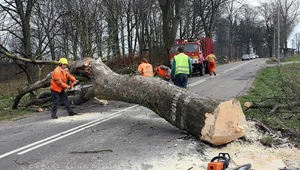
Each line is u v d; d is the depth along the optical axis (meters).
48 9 26.19
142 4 36.06
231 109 5.90
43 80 11.83
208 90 14.19
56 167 5.27
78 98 11.03
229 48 71.94
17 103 12.76
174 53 22.52
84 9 21.94
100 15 27.73
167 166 5.07
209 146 6.07
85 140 6.84
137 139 6.71
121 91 8.36
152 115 9.27
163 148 5.96
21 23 20.09
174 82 10.39
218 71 27.92
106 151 5.97
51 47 23.86
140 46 35.31
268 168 5.00
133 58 22.53
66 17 23.44
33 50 24.66
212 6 41.97
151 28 39.00
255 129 6.68
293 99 9.23
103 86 9.18
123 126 8.02
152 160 5.34
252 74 22.56
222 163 4.41
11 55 12.98
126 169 5.02
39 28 25.72
